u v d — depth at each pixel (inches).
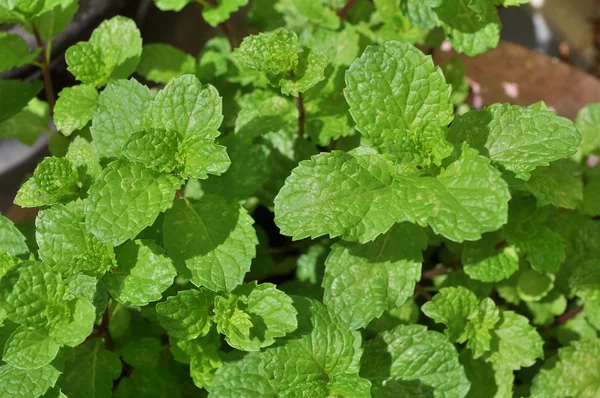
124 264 13.0
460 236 11.8
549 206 15.3
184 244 13.1
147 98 13.4
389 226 12.4
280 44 13.6
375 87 12.6
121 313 14.5
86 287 13.0
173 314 13.1
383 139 12.7
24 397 12.5
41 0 14.4
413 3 15.0
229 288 12.9
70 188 13.2
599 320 15.3
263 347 13.2
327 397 13.1
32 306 12.5
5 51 15.1
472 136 13.0
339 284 13.4
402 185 12.4
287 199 12.4
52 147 16.2
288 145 15.3
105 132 13.5
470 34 14.9
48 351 12.5
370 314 13.3
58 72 18.3
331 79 15.2
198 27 21.0
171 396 14.4
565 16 24.1
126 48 15.1
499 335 14.7
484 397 14.5
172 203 13.0
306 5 15.9
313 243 16.1
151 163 12.6
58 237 12.9
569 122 12.8
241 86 16.5
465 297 14.4
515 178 13.3
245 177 14.6
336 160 12.6
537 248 14.5
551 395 14.9
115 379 14.4
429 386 13.8
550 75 18.7
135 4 18.8
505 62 18.9
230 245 13.1
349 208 12.4
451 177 12.3
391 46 12.6
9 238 13.5
